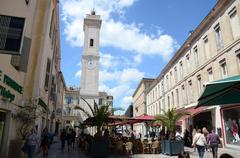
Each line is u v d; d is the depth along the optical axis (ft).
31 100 47.26
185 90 93.25
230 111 58.70
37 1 56.49
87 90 174.60
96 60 181.06
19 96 44.55
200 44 79.25
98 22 188.03
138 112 217.36
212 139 40.57
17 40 20.68
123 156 54.54
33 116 44.68
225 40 62.49
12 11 36.83
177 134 61.16
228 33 60.90
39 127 60.29
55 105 111.34
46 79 68.64
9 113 38.75
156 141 61.11
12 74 39.78
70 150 70.08
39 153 57.16
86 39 184.55
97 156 48.42
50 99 85.66
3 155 37.17
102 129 51.26
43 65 57.72
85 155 56.75
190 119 83.71
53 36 78.18
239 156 48.08
